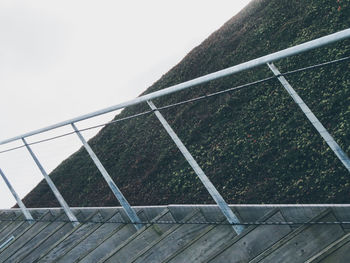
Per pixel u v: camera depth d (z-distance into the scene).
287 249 4.09
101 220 8.29
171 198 12.33
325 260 3.63
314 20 15.38
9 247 9.84
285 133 11.03
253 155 11.23
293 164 9.84
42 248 8.57
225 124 13.83
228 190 10.72
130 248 6.21
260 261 4.14
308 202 8.49
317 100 11.35
